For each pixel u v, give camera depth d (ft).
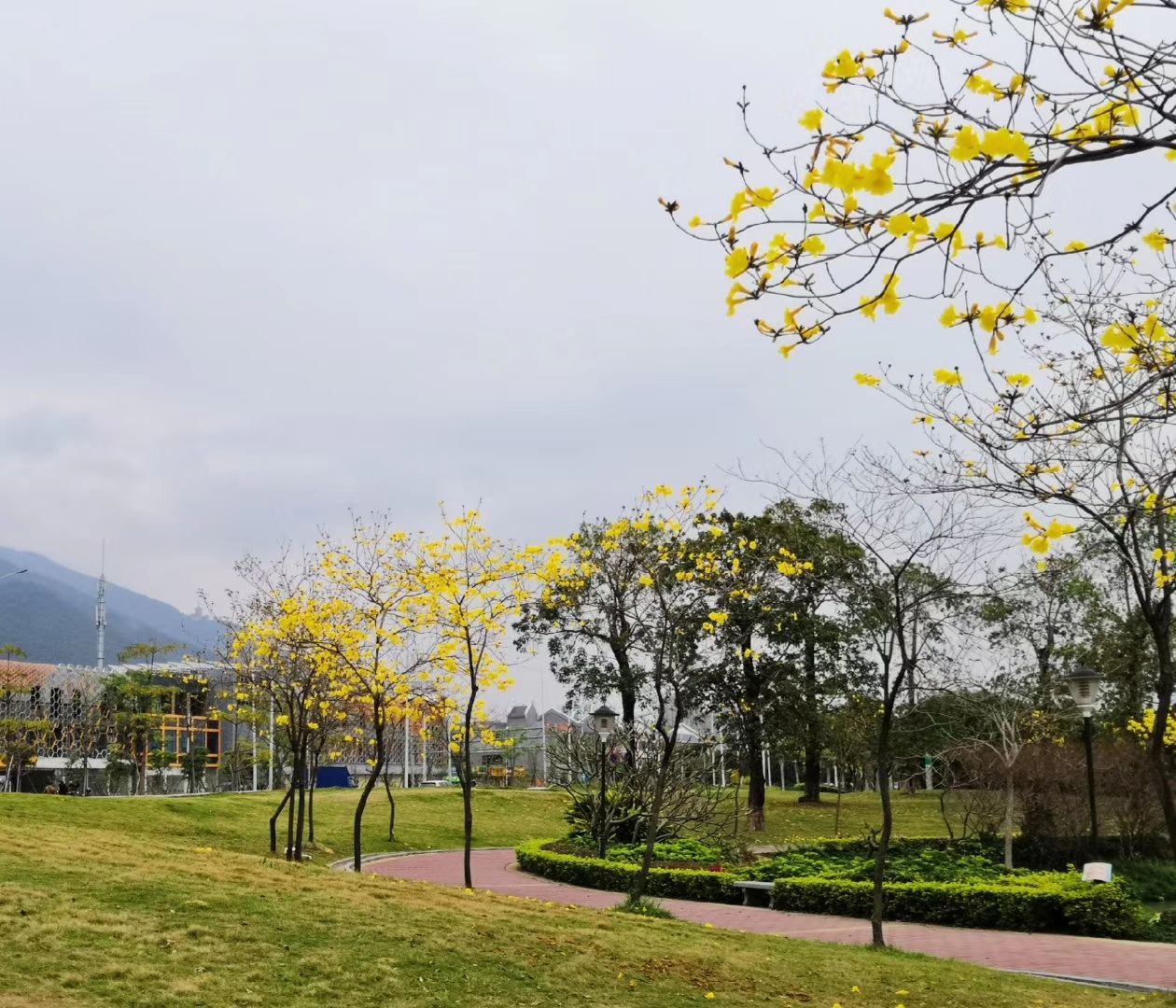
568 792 67.67
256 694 57.06
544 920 27.32
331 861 59.93
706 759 64.90
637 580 49.14
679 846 61.16
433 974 20.93
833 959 27.76
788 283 8.09
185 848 31.94
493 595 37.06
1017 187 7.45
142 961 19.25
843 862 53.57
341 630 39.63
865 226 7.75
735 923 40.29
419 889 29.94
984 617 55.06
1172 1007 24.80
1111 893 38.09
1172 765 53.11
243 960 20.11
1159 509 13.32
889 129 7.78
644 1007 20.92
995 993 25.41
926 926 39.88
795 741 83.56
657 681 38.73
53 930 20.18
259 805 77.41
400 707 44.32
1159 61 7.52
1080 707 46.96
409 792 99.96
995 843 59.00
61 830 33.58
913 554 32.09
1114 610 62.34
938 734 57.41
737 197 7.87
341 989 19.35
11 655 124.57
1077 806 56.49
